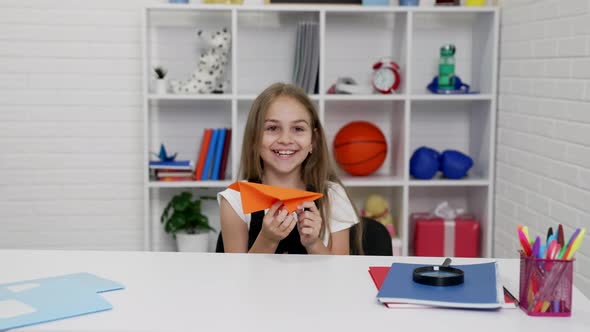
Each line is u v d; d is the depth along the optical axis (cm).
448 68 354
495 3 363
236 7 346
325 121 386
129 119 379
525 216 323
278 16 376
